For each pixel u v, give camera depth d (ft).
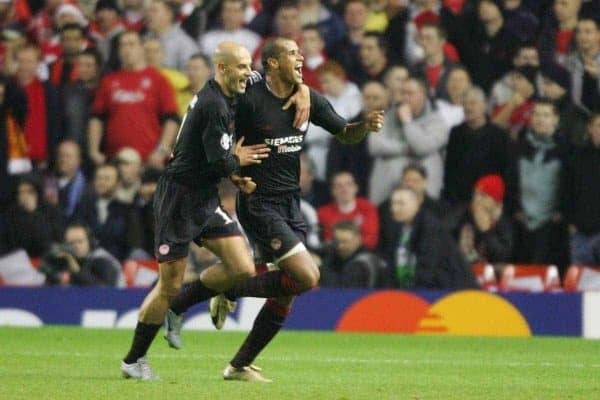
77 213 177.78
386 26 189.88
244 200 97.45
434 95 178.50
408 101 176.86
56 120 189.06
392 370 112.37
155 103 185.68
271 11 195.72
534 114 171.94
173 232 91.61
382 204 171.42
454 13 188.44
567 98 177.58
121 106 185.06
